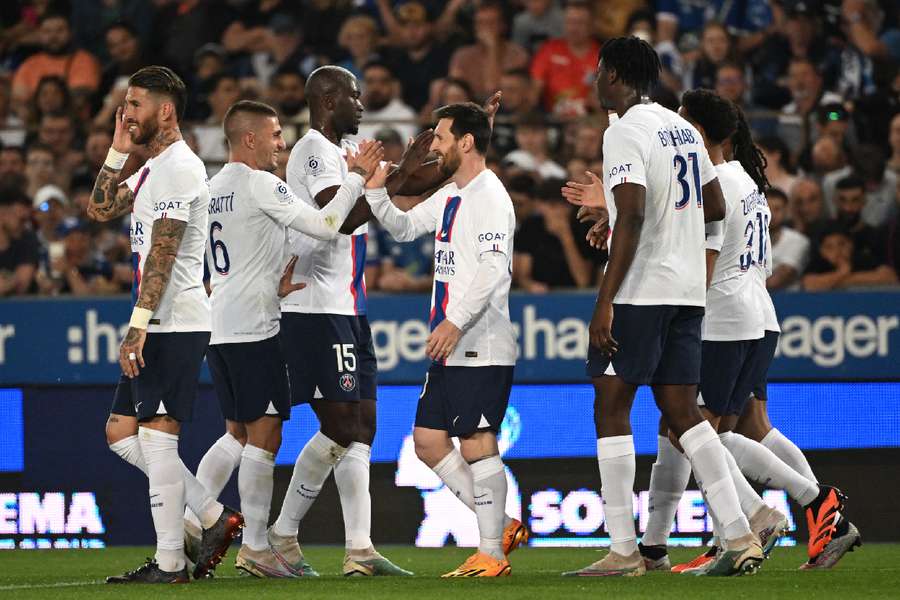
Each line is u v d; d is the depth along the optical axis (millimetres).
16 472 28547
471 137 18516
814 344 28609
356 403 19953
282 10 40656
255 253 19281
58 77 39281
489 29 38688
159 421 17656
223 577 19531
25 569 22719
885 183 33250
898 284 32375
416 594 15859
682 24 39375
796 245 32344
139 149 33812
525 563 23578
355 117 20750
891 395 28078
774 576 17922
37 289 34062
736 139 21328
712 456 17750
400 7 39375
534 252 32750
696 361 17844
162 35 40812
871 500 27828
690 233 17719
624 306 17422
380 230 33312
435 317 18859
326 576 19859
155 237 17250
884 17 38062
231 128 19516
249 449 19609
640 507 27469
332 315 19828
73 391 28547
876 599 15070
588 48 38531
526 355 29094
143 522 28219
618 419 17766
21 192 34375
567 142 34594
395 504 27828
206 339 17812
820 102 36094
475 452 18625
